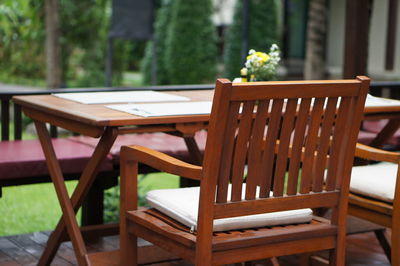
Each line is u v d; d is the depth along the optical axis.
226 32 15.79
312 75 10.49
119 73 15.27
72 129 2.72
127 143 4.09
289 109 2.24
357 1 5.14
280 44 15.03
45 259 3.12
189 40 14.65
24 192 7.32
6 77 15.34
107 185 3.84
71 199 2.88
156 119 2.51
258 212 2.26
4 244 3.65
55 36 11.81
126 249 2.51
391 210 2.75
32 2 14.48
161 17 15.45
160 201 2.44
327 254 3.51
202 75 14.80
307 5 15.12
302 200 2.35
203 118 2.63
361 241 3.87
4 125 4.17
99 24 14.62
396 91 5.24
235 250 2.22
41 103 2.87
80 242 2.84
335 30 15.01
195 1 14.60
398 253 2.73
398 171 2.71
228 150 2.16
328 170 2.41
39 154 3.67
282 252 2.33
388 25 12.68
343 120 2.38
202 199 2.14
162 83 15.35
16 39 15.21
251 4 14.05
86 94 3.22
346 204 2.44
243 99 2.11
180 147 3.98
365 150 2.82
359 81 2.33
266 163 2.26
